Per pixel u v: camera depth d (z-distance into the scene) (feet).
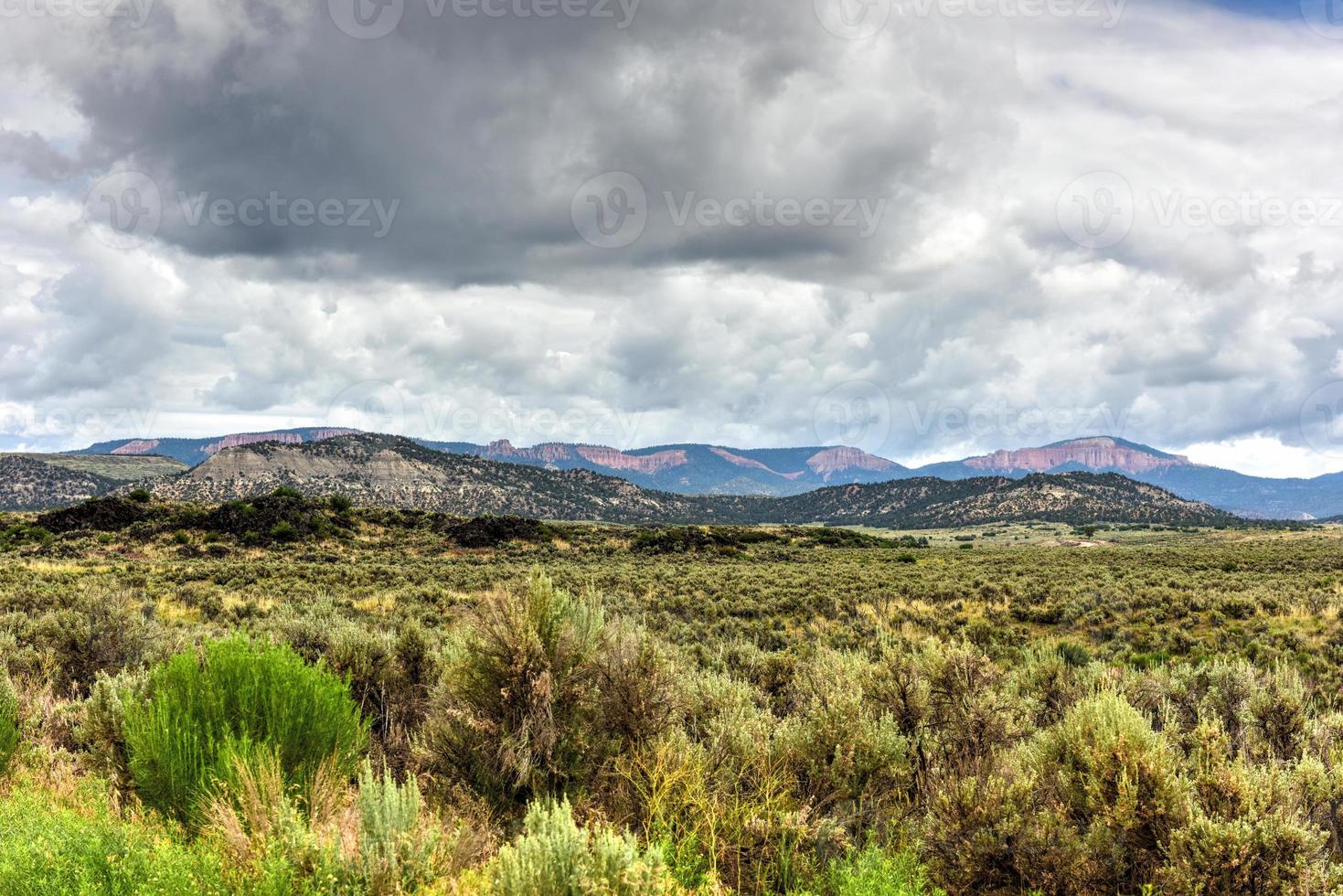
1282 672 28.94
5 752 19.81
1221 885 13.93
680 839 15.98
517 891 10.94
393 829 12.72
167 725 16.16
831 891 14.84
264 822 13.14
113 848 12.59
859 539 301.84
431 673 28.02
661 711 20.29
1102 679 27.37
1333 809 17.39
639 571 151.94
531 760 18.45
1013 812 15.79
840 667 27.40
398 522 237.45
